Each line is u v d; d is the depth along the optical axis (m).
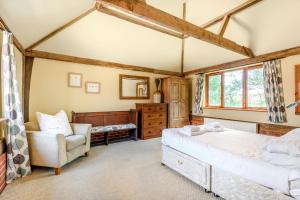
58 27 3.22
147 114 4.72
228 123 4.44
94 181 2.32
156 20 2.20
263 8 2.99
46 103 3.74
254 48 3.77
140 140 4.60
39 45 3.50
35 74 3.61
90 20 3.33
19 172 2.38
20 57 3.21
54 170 2.64
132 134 4.75
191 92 5.69
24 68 3.45
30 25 2.68
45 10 2.47
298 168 1.36
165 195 2.01
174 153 2.59
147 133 4.73
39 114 2.96
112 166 2.84
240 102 4.44
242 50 3.67
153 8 2.17
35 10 2.37
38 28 2.89
